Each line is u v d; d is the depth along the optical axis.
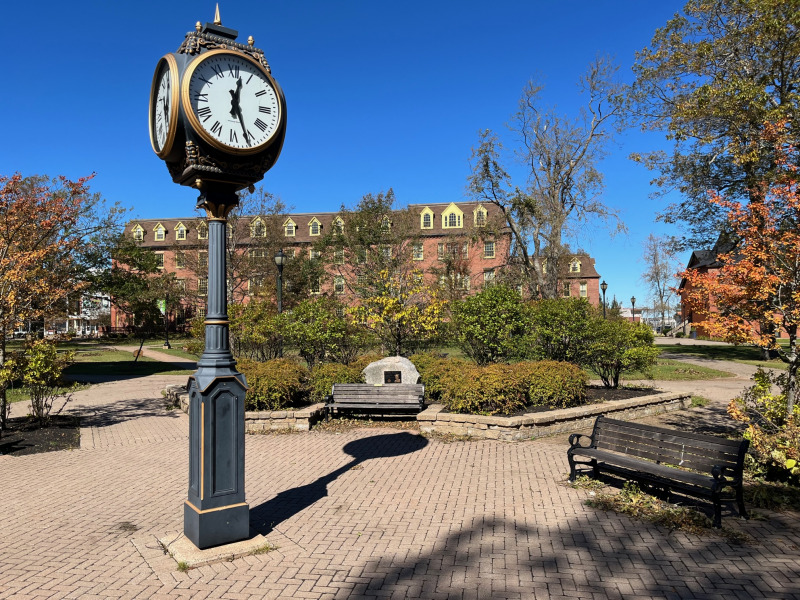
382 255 26.77
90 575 3.94
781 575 3.81
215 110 4.28
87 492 6.08
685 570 3.91
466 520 4.96
